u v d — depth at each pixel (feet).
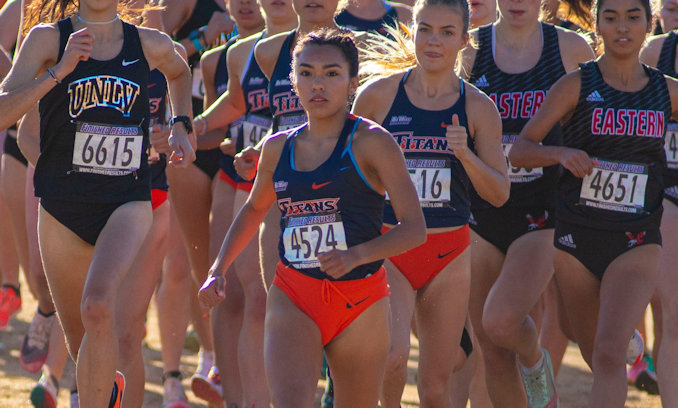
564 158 46.96
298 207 37.17
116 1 44.16
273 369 36.11
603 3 47.55
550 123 48.60
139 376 49.98
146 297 50.26
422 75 45.75
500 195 44.52
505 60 53.31
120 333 49.32
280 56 53.01
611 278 47.11
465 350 49.55
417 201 36.63
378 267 37.73
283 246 37.88
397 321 43.98
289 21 55.88
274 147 38.24
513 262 50.55
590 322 50.06
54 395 53.62
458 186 45.42
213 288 37.81
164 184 51.96
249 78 56.90
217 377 59.11
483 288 52.75
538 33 53.42
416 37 44.96
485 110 44.88
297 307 37.27
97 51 43.73
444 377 46.01
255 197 39.29
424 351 45.93
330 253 35.14
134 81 44.27
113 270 41.68
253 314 51.80
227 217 58.34
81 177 43.47
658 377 50.72
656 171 47.70
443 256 44.96
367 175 36.86
